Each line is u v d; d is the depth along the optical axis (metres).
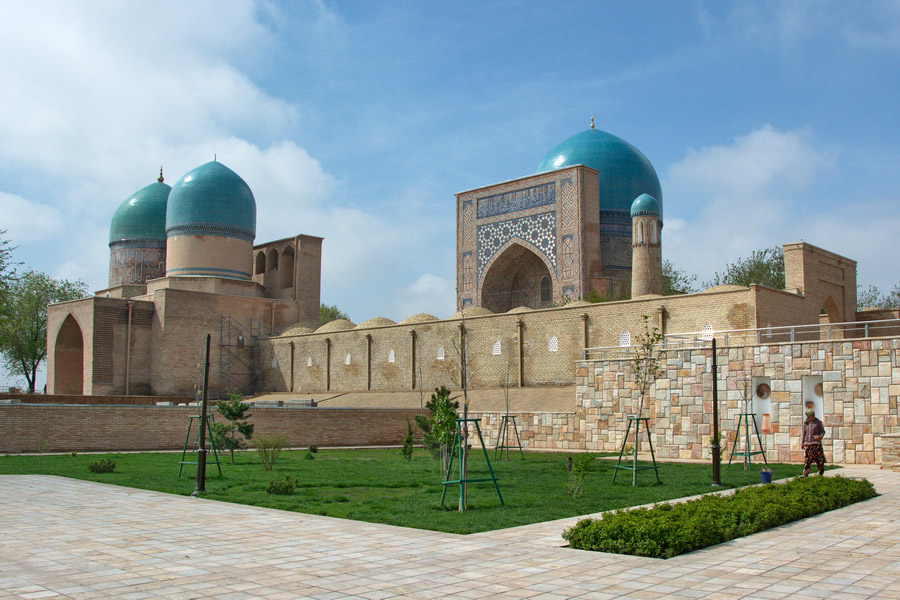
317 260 52.03
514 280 46.56
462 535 9.21
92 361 42.97
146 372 44.84
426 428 20.30
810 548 8.42
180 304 45.34
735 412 21.55
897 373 18.94
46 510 11.23
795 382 20.56
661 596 6.30
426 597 6.27
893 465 17.34
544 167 49.53
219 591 6.44
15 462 19.64
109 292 51.59
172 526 9.81
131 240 54.31
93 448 24.66
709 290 29.39
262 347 48.12
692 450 22.31
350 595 6.32
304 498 12.66
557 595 6.34
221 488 14.18
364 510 11.27
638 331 30.17
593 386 25.23
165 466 18.66
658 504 10.96
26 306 51.94
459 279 46.50
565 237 41.16
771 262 46.00
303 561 7.66
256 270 54.66
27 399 35.06
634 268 36.69
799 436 20.34
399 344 39.72
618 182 47.28
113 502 12.16
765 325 26.84
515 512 11.08
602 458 21.88
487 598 6.24
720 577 7.00
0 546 8.43
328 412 28.55
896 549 8.36
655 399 23.28
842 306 32.25
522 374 34.12
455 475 16.44
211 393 45.94
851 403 19.59
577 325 32.28
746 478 15.80
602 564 7.55
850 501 12.02
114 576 6.98
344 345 42.78
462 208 46.75
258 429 26.97
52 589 6.48
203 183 49.56
